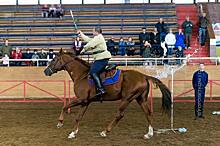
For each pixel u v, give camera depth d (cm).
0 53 2319
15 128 1257
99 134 1166
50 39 2733
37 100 1800
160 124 1321
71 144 1049
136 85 1116
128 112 1568
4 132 1197
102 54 1128
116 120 1140
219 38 2623
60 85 2066
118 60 2158
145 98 1140
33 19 2872
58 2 3073
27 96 2073
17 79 2077
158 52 2316
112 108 1678
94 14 2927
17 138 1117
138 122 1350
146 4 3031
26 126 1289
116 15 2920
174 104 1802
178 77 2083
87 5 3014
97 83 1116
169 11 2961
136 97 1129
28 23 2855
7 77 2070
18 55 2255
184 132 1196
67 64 1166
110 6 3008
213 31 2694
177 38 2327
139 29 2800
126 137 1130
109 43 2405
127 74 1138
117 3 3056
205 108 1688
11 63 2203
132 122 1350
